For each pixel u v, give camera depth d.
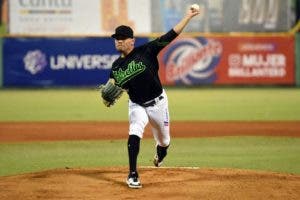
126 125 36.81
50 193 17.44
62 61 63.22
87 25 64.69
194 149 28.05
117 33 18.39
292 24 65.25
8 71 62.72
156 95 18.91
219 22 65.31
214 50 64.12
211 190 17.64
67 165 24.12
